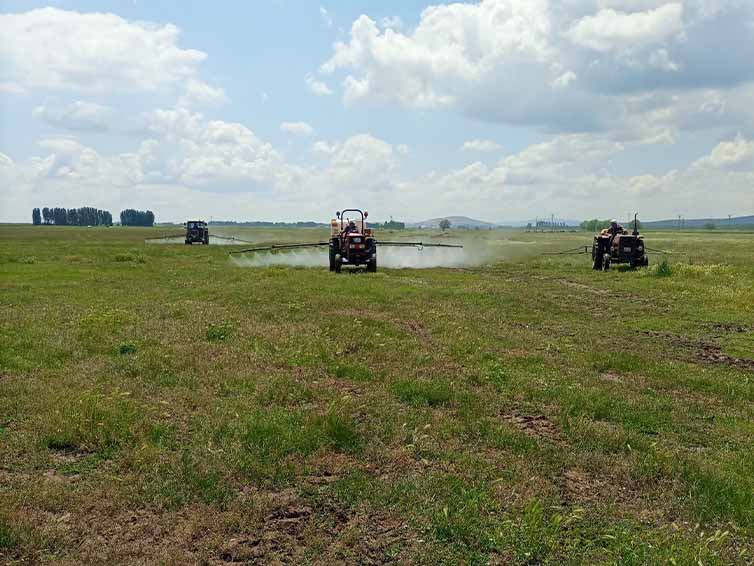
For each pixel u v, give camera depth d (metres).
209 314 13.82
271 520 4.89
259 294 17.56
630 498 5.44
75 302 15.77
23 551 4.32
